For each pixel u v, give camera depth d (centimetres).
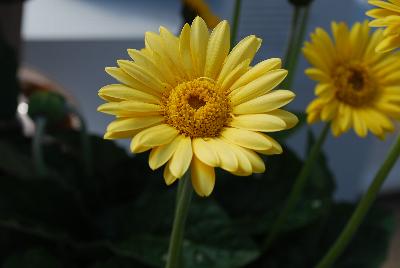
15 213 48
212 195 51
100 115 80
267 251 49
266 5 59
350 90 41
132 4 81
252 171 25
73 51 78
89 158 53
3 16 58
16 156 53
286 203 47
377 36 42
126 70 26
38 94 48
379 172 37
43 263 45
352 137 80
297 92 71
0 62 57
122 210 50
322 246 50
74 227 50
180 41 28
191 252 43
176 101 27
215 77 29
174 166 25
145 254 44
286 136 48
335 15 69
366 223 52
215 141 27
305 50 40
